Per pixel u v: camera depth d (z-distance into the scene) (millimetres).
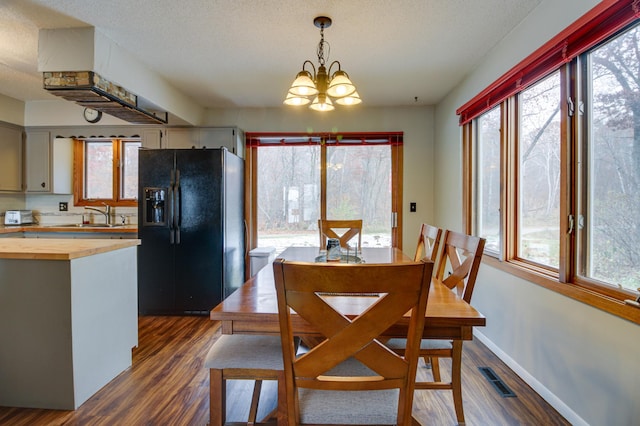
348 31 2287
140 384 2051
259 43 2461
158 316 3342
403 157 4027
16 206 4148
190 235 3314
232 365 1391
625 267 1459
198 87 3385
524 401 1873
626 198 1457
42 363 1808
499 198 2518
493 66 2543
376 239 4078
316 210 4129
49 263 1791
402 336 1233
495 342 2473
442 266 2029
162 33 2322
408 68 2908
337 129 4070
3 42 2457
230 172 3533
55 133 3984
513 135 2344
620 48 1474
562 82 1761
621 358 1407
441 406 1833
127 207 4168
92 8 2023
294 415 1059
